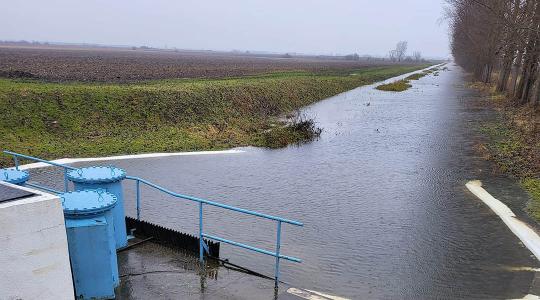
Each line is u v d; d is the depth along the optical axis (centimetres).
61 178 1196
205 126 2011
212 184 1232
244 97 2588
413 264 764
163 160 1473
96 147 1562
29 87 1961
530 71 2789
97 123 1814
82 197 534
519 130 2025
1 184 405
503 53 3281
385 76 6944
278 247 617
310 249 820
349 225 949
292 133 1947
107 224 513
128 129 1823
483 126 2283
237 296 577
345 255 796
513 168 1422
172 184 1216
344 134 2108
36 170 1266
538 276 720
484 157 1595
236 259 762
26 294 363
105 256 514
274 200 1111
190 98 2245
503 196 1147
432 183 1277
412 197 1148
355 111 2978
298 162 1521
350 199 1130
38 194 380
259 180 1288
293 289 620
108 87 2175
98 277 515
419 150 1742
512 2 2369
